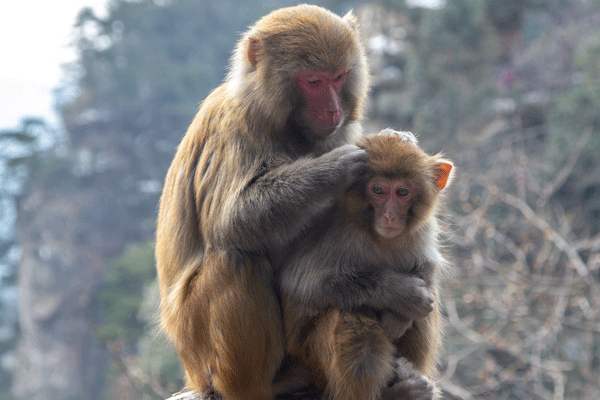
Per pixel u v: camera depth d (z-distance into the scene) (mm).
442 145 27547
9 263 74812
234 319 4426
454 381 14266
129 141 74688
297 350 4633
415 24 37969
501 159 22234
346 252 4559
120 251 69750
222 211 4547
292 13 4961
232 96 4820
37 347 66438
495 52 34031
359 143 4664
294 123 4918
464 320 14586
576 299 14430
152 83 76562
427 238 4836
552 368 12930
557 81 34344
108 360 62656
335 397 4402
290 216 4398
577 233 24547
